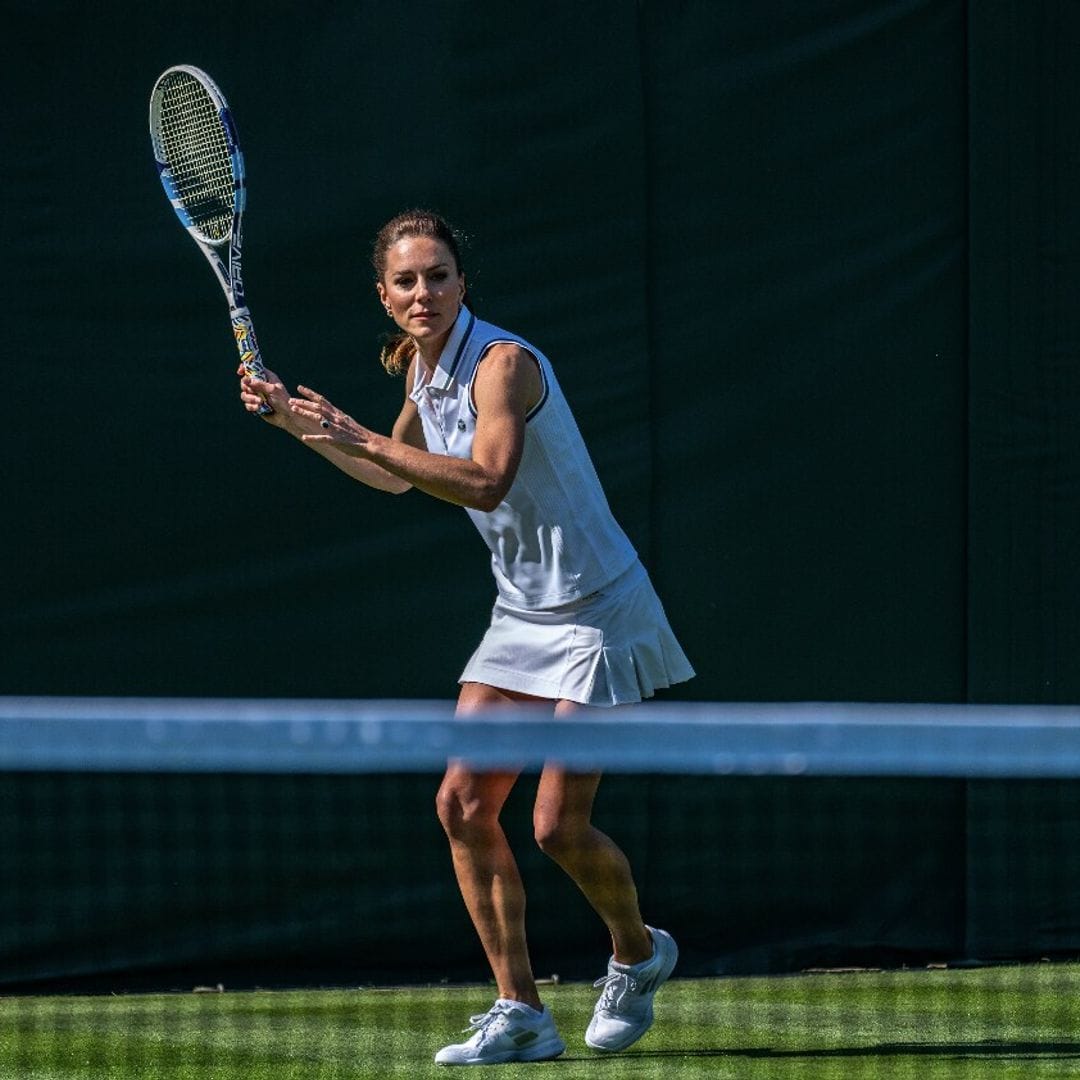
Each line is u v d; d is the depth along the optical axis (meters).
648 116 19.05
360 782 18.48
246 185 18.50
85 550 18.36
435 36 18.67
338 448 13.26
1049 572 19.45
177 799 18.20
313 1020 16.30
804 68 19.25
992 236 19.39
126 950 18.12
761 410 19.23
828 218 19.30
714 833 18.98
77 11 18.31
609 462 18.94
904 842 19.28
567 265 18.89
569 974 18.83
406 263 13.39
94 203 18.36
